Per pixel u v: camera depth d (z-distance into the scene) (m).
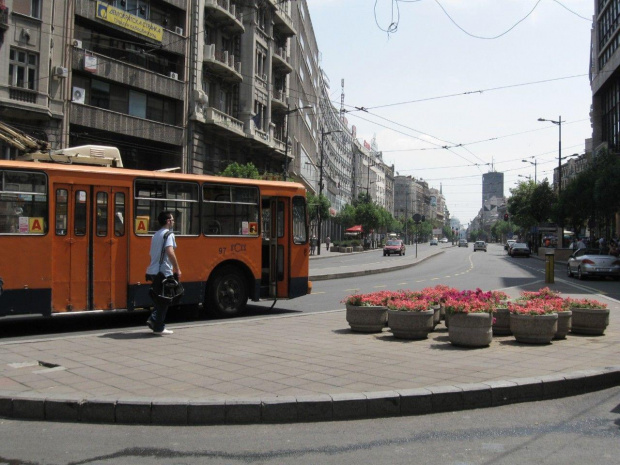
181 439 4.82
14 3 25.03
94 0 28.81
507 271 32.66
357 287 21.58
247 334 9.56
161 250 9.34
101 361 7.23
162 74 33.53
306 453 4.51
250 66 42.38
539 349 8.21
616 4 47.12
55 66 26.84
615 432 5.06
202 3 36.22
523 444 4.74
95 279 10.56
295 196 13.65
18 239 9.88
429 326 9.09
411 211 185.62
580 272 26.39
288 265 13.45
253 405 5.23
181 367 6.89
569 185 42.78
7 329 10.94
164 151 33.69
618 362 7.28
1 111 24.59
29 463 4.29
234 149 41.97
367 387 5.92
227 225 12.46
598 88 52.19
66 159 11.21
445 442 4.78
